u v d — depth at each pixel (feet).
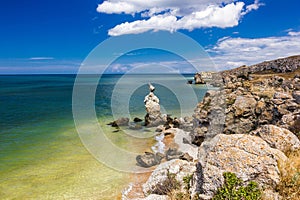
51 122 112.06
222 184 28.66
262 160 29.43
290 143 37.73
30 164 61.21
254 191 27.40
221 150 31.32
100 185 49.44
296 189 27.50
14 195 45.96
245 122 67.31
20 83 447.83
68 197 44.96
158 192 42.39
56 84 412.16
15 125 106.52
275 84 153.17
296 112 57.88
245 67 252.83
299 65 285.43
